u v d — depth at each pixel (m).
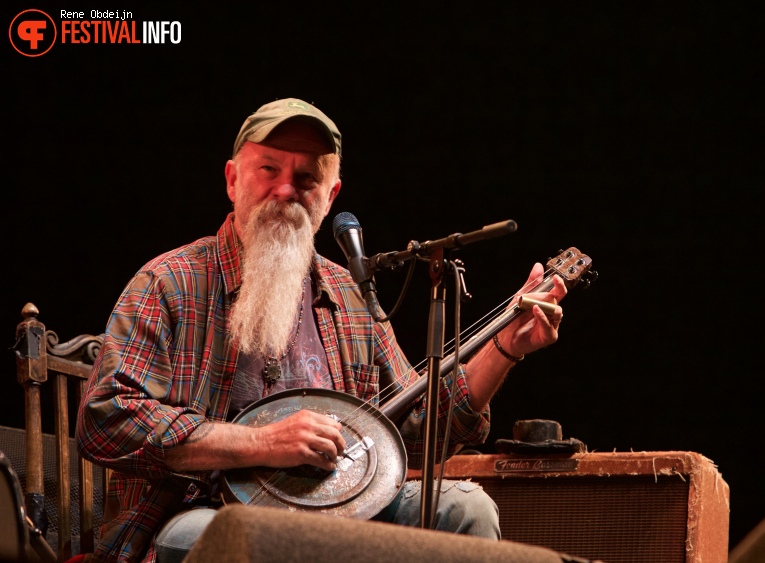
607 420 12.68
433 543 3.49
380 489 5.76
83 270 11.83
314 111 6.70
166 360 5.98
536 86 12.88
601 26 12.72
